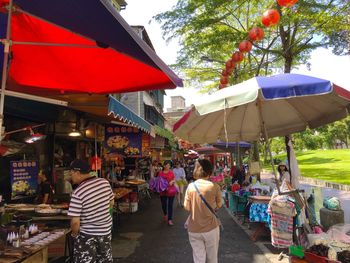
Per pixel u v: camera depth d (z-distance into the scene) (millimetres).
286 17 10914
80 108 7297
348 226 5660
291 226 6520
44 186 8641
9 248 4426
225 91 4816
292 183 8555
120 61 4152
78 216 4387
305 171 35562
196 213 5031
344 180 25000
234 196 12484
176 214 13141
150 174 18891
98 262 4484
